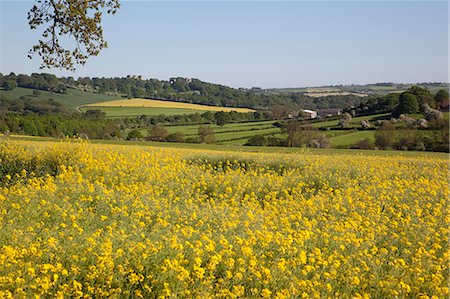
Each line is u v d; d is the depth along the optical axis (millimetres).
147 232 9617
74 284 6461
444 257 8953
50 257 7379
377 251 9406
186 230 9094
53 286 6668
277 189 16703
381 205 14102
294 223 11172
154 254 7594
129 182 15898
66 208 10664
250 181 16969
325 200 14148
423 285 7770
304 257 7887
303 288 7215
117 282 6883
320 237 9742
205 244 8414
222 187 16453
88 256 7457
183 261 7625
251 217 10789
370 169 20578
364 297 6977
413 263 8508
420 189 15531
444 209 13312
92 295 6723
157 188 15109
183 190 15227
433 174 20781
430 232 10648
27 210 9977
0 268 6625
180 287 6871
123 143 50188
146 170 16828
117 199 12367
